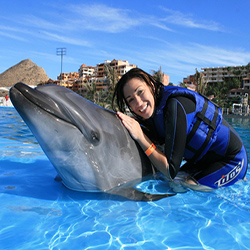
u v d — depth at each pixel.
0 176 3.22
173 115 2.55
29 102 2.08
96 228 2.00
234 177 3.05
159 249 1.75
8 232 1.89
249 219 2.28
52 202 2.46
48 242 1.78
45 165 3.79
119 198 2.61
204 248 1.78
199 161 3.10
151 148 2.75
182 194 2.84
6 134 7.49
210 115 2.72
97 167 2.55
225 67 91.06
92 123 2.48
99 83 73.44
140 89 2.62
